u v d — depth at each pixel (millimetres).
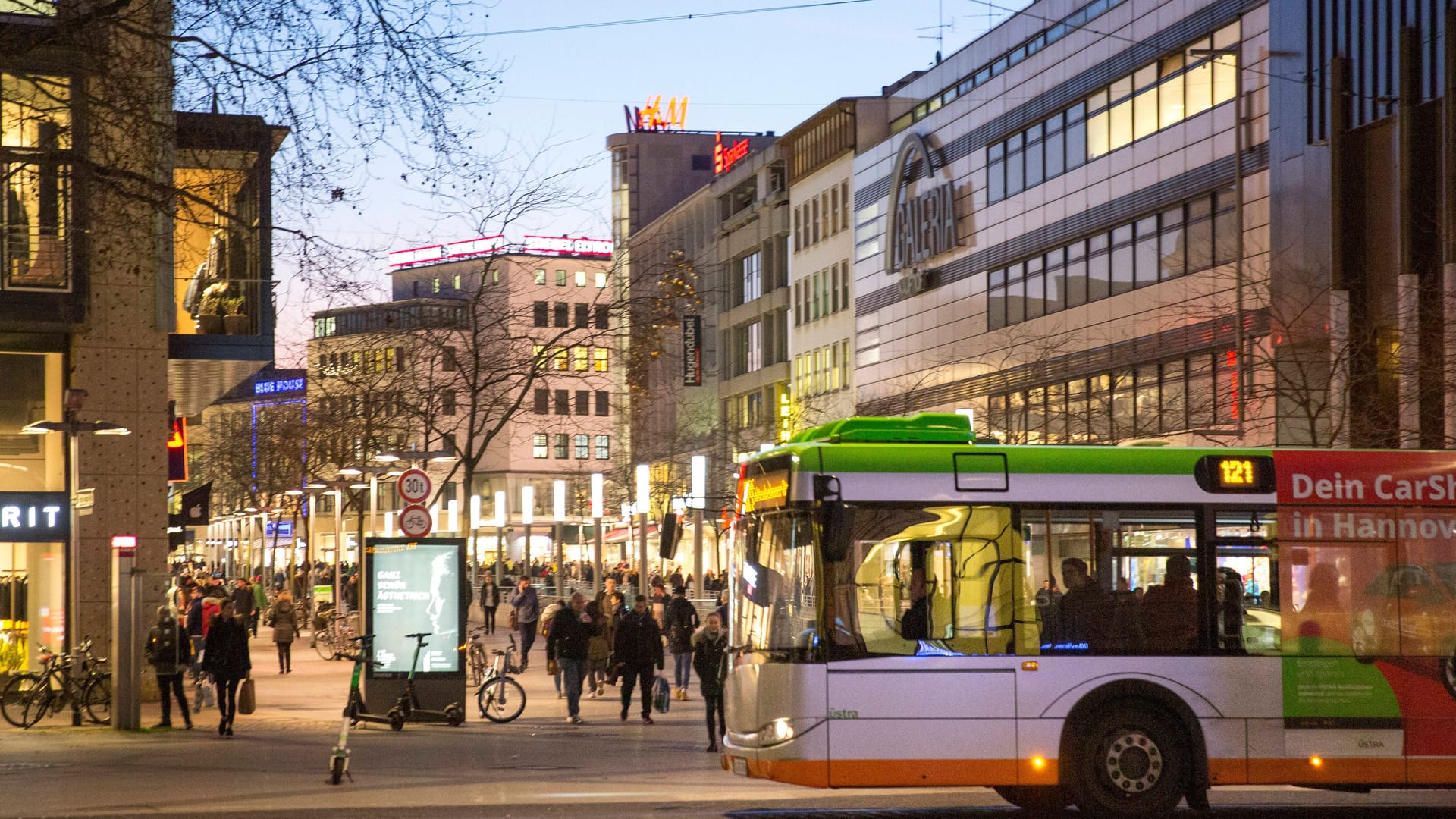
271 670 40094
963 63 67438
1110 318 54406
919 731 14023
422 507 26422
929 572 14219
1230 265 46156
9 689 26078
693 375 100125
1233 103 47219
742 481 15320
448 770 19016
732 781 18062
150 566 29391
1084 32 56406
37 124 20891
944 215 67812
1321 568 14539
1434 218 36719
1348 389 33406
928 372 68875
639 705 30156
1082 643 14219
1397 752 14406
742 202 97562
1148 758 14281
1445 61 35219
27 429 26188
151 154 17703
